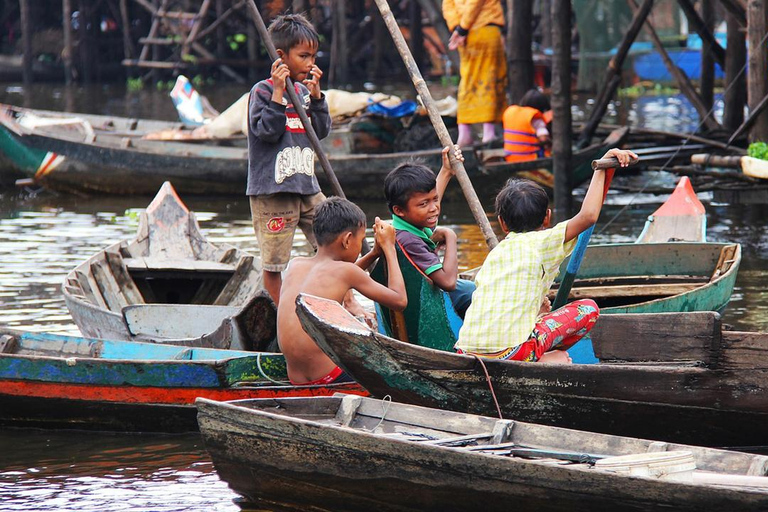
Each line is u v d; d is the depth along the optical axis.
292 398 15.91
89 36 94.38
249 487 15.41
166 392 18.44
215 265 25.95
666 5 74.75
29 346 20.39
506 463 13.56
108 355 19.89
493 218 37.41
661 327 17.67
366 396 17.66
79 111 70.56
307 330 16.36
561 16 36.56
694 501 12.70
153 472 16.92
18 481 16.53
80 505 15.54
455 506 14.11
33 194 45.00
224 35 91.75
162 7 88.00
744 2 40.19
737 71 44.56
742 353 16.19
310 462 14.71
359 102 43.72
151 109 72.25
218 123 44.16
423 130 43.12
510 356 16.81
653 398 16.41
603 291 23.48
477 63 43.09
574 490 13.30
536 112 40.41
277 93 20.16
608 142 39.56
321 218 17.61
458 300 18.95
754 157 33.66
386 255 17.50
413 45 87.88
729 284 22.53
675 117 61.38
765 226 34.94
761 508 12.38
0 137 44.09
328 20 97.44
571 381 16.36
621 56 42.53
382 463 14.27
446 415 15.58
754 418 16.41
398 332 18.12
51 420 19.02
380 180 40.84
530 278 16.92
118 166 43.03
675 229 26.75
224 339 19.84
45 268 30.64
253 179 20.92
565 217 37.06
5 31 103.38
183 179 42.84
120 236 35.38
